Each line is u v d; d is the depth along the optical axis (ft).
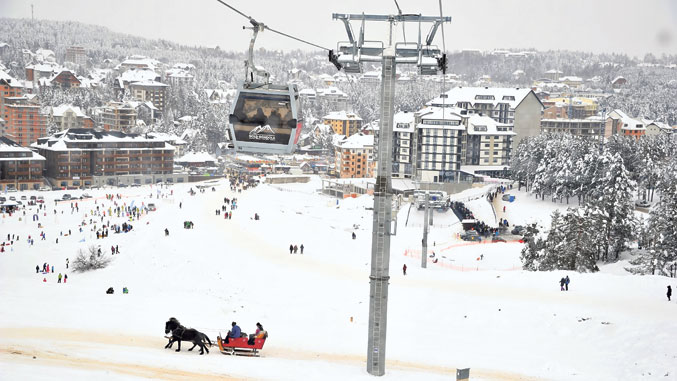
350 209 569.23
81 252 312.09
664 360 137.59
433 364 130.21
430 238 452.76
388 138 113.39
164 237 349.82
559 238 298.97
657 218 324.80
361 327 175.83
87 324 140.15
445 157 632.79
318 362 120.78
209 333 146.00
